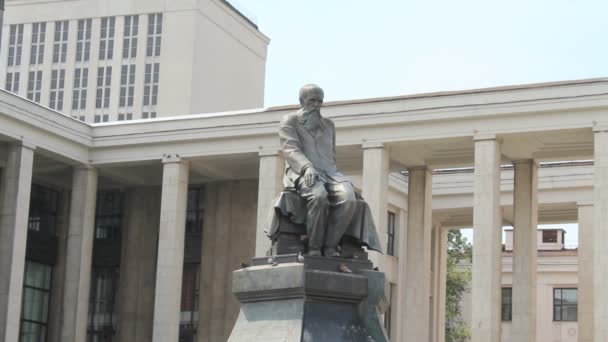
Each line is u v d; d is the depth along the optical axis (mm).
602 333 46438
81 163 57125
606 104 47656
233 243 60500
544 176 59031
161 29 98750
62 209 62562
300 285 15242
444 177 62312
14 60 102750
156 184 63062
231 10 100812
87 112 99875
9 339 51750
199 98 97500
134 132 56500
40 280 60781
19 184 53062
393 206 64375
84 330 56188
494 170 49594
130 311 62188
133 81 98812
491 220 49094
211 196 61469
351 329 15469
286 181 16344
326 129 16859
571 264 77312
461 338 80625
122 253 63188
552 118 48781
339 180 16281
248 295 15727
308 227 15867
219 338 59844
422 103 50844
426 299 55000
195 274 62125
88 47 101062
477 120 50062
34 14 102812
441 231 66000
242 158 55969
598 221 47344
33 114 53531
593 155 52844
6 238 52719
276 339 15273
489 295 48500
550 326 77438
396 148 52969
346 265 15750
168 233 55250
